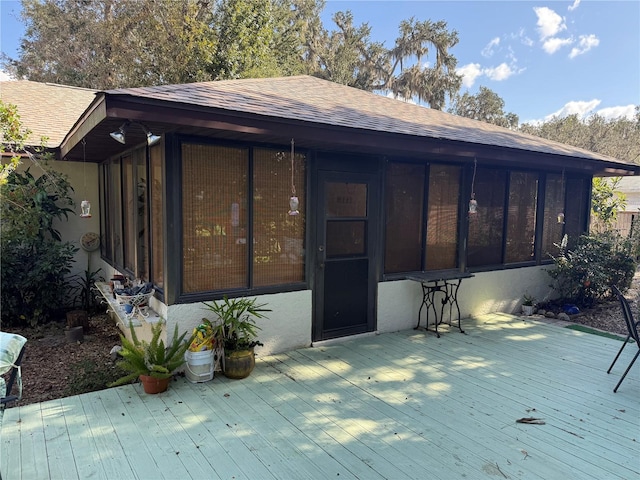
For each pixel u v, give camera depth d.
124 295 3.81
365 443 2.64
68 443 2.61
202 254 3.85
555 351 4.50
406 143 4.35
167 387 3.42
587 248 6.74
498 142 5.38
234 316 3.96
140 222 4.61
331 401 3.24
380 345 4.62
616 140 27.84
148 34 14.77
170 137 3.60
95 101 3.13
